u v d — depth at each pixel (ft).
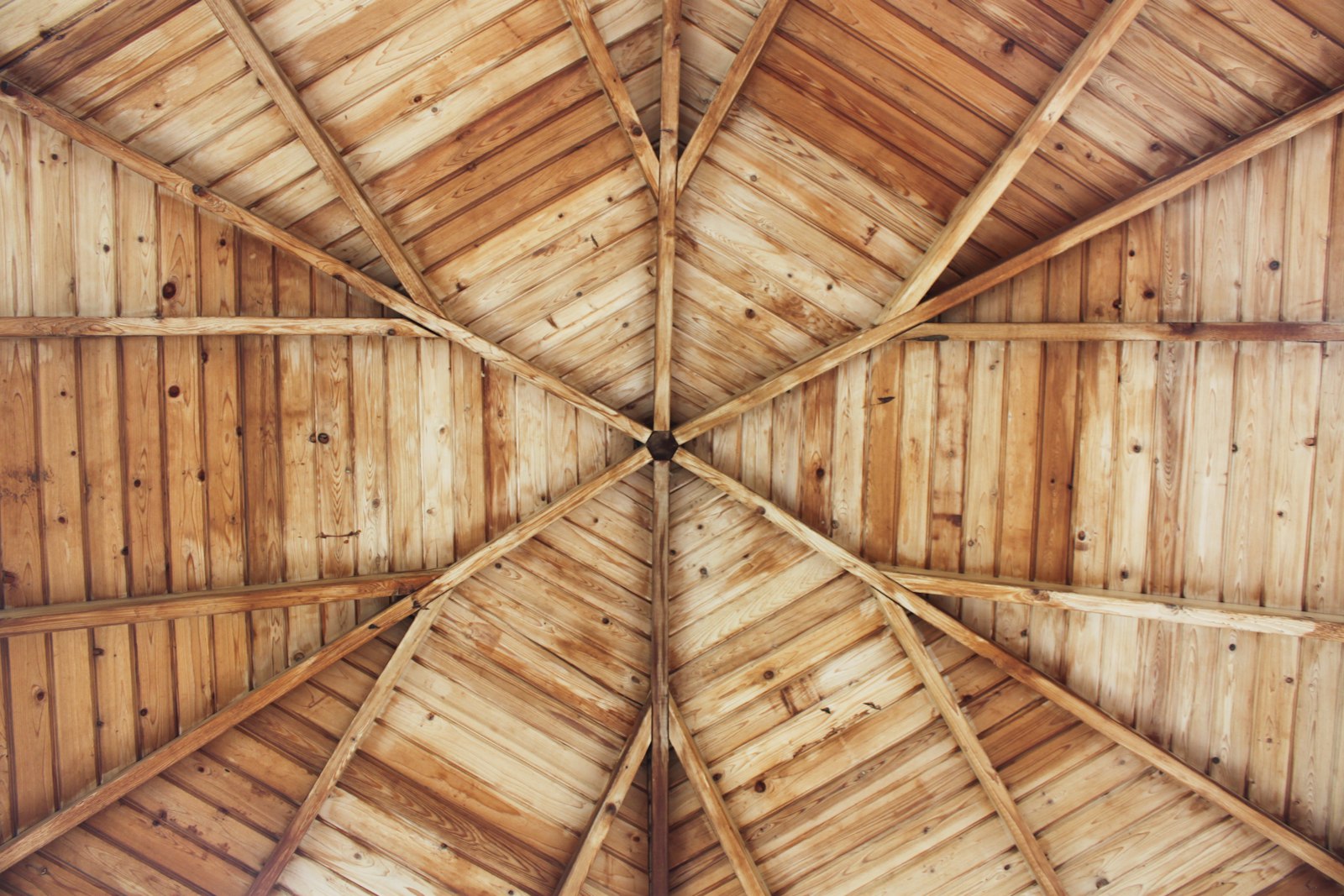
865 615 21.94
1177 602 20.26
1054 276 20.49
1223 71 17.79
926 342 21.36
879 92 18.71
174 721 20.57
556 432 21.85
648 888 22.44
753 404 21.12
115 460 19.79
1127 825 21.79
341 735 21.39
